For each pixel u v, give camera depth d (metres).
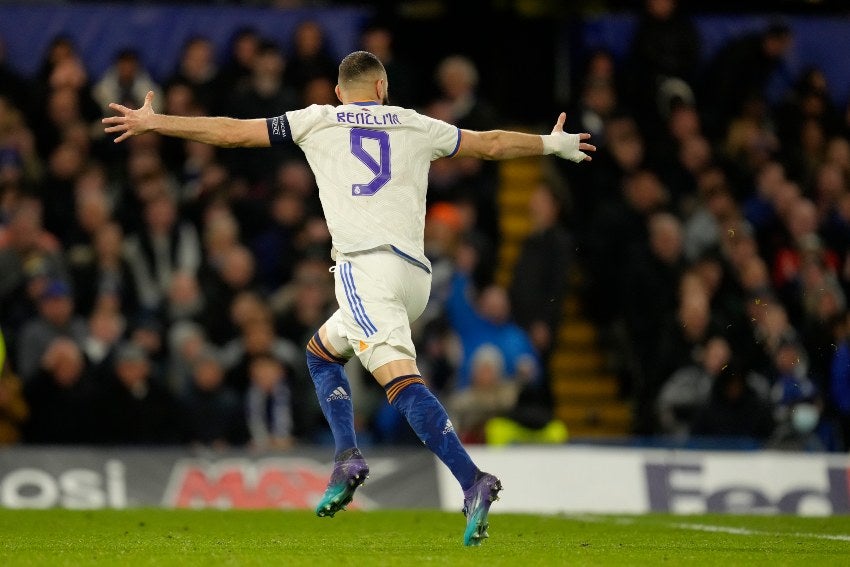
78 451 36.34
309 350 21.58
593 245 49.56
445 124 20.77
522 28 57.28
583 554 20.00
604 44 57.09
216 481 36.56
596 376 52.59
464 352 45.84
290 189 48.22
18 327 42.72
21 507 34.72
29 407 40.94
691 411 44.72
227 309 44.06
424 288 20.34
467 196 50.53
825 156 56.00
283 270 47.47
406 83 51.94
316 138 20.33
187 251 46.31
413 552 19.94
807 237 51.50
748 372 45.38
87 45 51.31
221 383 42.19
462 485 18.89
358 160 20.16
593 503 37.50
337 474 20.19
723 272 48.91
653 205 49.50
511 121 57.66
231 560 18.33
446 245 46.16
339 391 21.14
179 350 42.75
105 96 49.53
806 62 57.47
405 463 37.19
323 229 47.97
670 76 54.03
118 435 41.06
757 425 44.59
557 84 57.44
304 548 20.86
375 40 51.75
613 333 49.78
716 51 56.28
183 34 52.22
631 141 51.34
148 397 41.31
